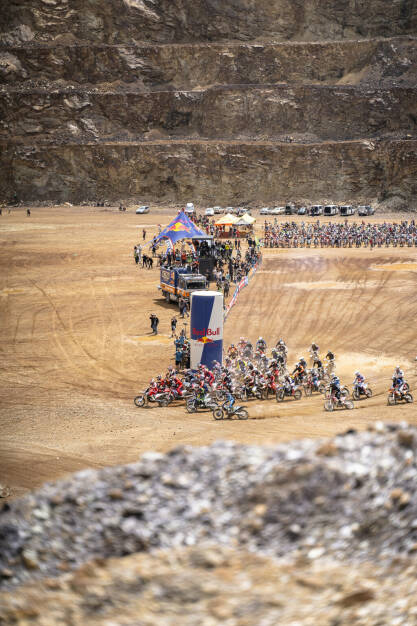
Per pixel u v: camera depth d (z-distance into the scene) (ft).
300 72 479.00
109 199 458.91
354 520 25.35
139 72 496.64
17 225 329.11
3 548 25.58
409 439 28.73
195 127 480.64
